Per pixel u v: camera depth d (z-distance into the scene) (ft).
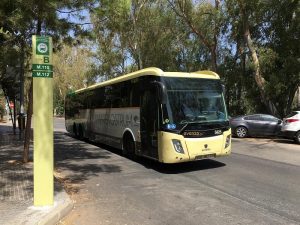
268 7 85.10
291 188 31.48
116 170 40.29
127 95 48.39
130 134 47.93
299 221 23.04
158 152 39.60
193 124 38.68
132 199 28.50
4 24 33.63
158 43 109.40
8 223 21.09
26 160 42.01
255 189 31.22
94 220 23.57
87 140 73.41
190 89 40.04
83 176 37.09
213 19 90.68
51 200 24.72
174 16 102.47
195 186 32.60
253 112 98.89
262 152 53.72
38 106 24.47
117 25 47.78
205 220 23.32
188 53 109.19
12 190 28.96
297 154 51.75
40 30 39.75
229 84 97.35
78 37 44.39
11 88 81.41
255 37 91.86
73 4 37.73
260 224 22.50
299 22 80.64
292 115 65.67
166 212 25.08
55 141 71.92
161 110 38.91
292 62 78.89
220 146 40.04
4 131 97.86
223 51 100.07
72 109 81.25
